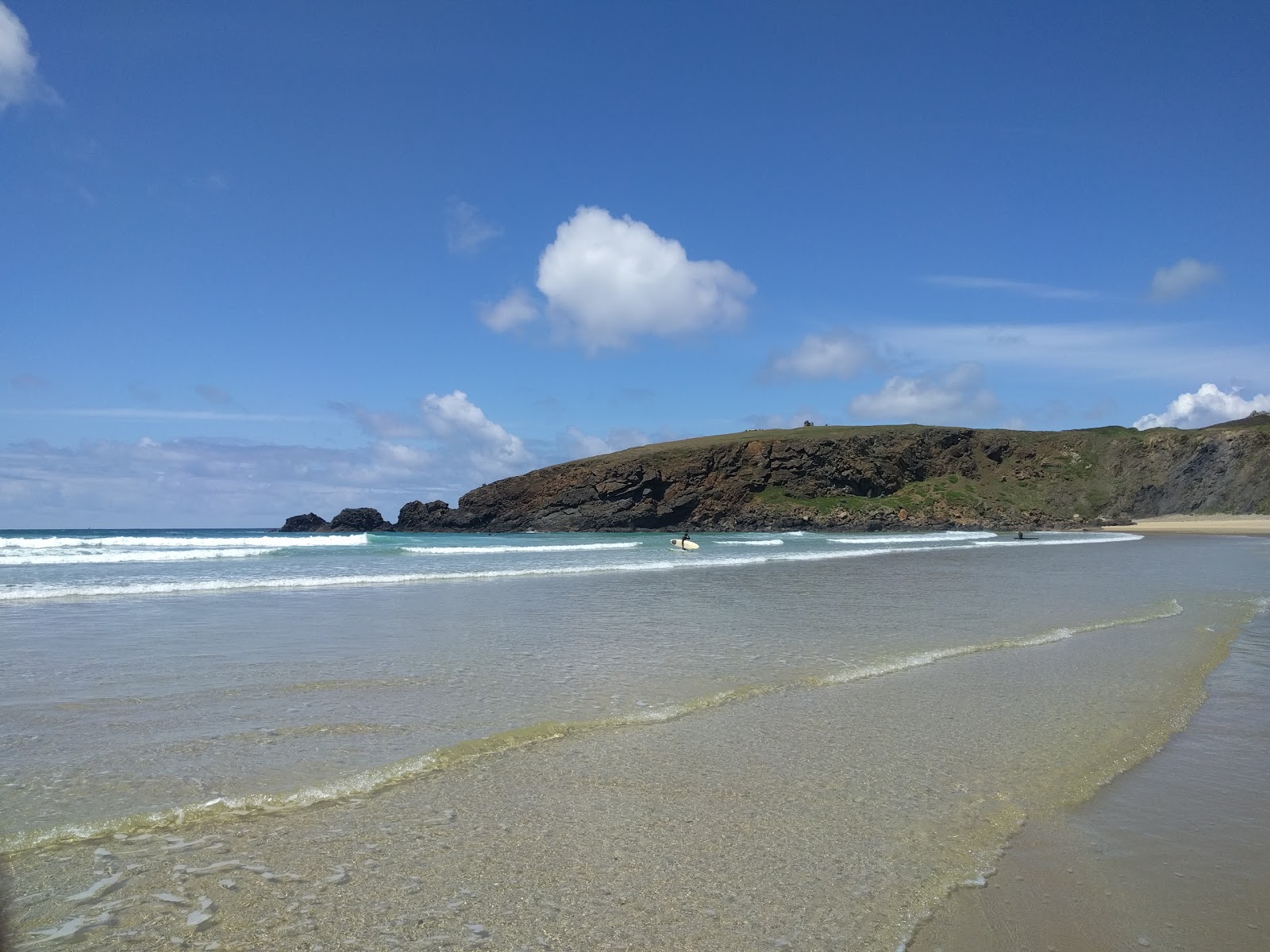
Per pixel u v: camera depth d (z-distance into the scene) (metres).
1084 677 10.05
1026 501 104.31
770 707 8.41
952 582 23.72
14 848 4.67
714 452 96.88
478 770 6.28
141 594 18.88
